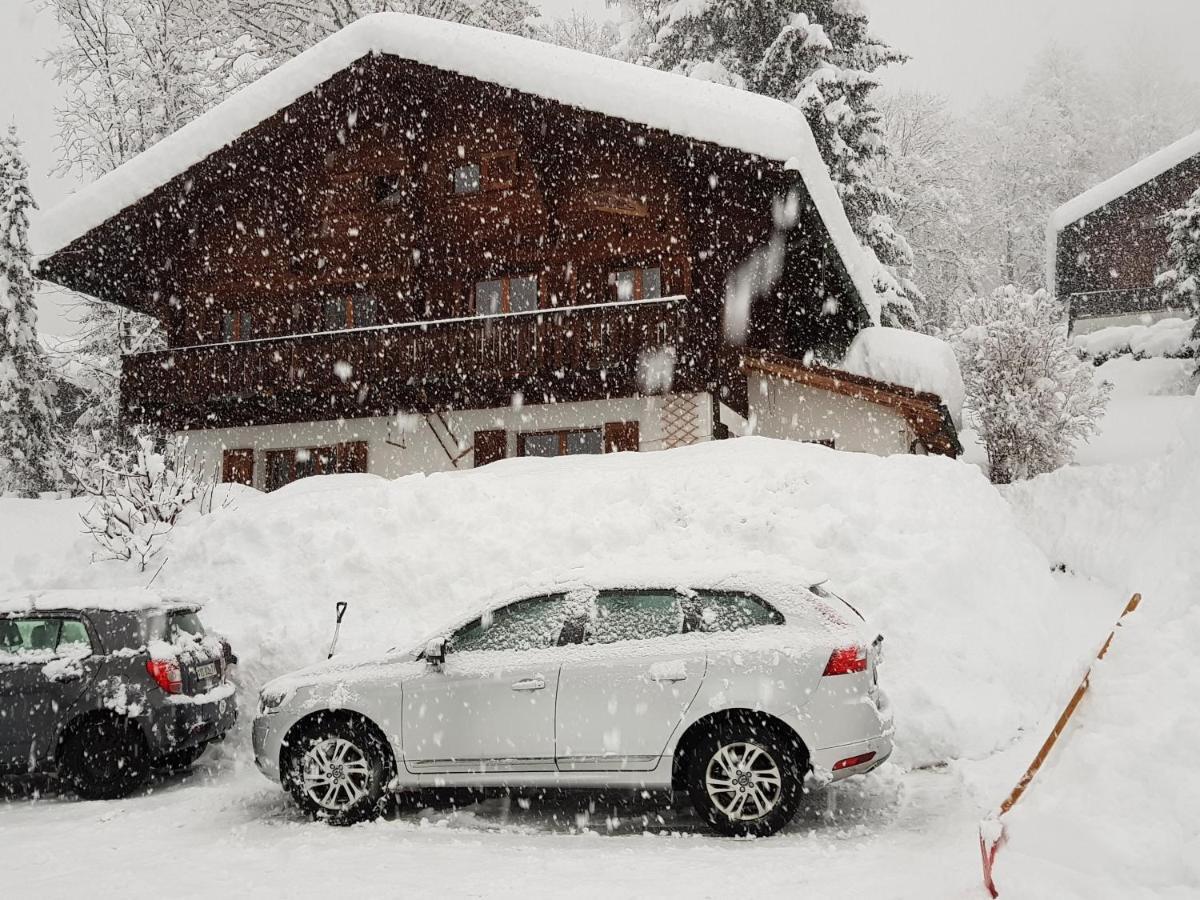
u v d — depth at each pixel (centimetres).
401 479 1202
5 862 561
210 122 2005
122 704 734
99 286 2284
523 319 1756
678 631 602
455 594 949
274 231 2125
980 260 4603
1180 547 598
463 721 609
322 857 540
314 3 2756
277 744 642
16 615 771
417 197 2030
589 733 585
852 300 2169
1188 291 3006
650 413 1800
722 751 566
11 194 2644
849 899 426
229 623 948
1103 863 352
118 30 2631
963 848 498
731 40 2892
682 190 1855
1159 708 400
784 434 1948
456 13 2847
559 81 1761
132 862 549
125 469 1214
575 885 468
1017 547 1018
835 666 564
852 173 2831
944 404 1775
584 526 997
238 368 1934
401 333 1828
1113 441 2566
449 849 550
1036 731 747
